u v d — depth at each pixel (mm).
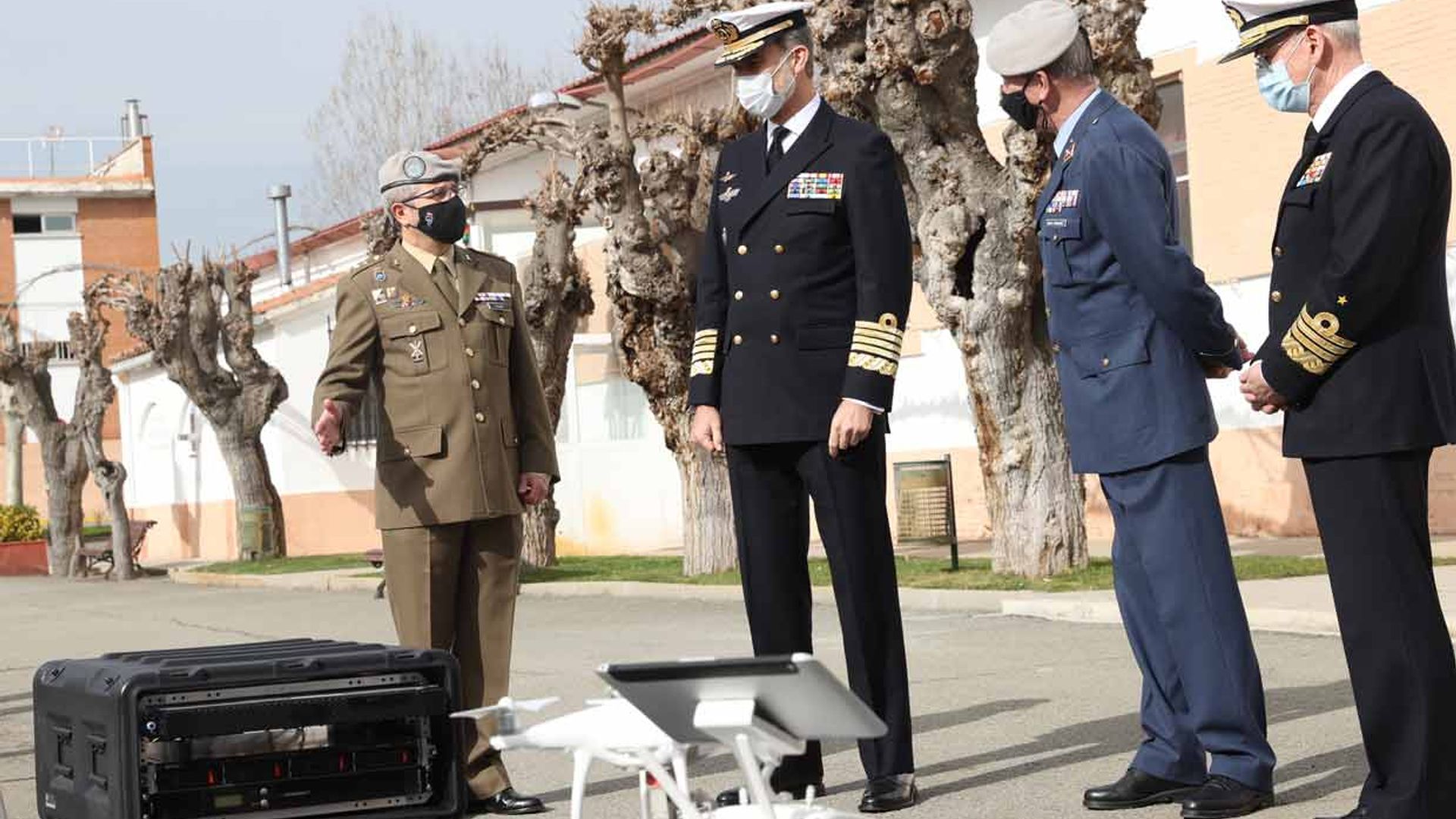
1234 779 5781
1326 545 5238
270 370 30219
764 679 3566
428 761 5547
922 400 23359
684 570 18844
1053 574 14789
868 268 6078
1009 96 6180
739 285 6305
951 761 7223
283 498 34156
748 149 6379
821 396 6164
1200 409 5887
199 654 5824
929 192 14680
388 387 6836
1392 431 5082
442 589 6840
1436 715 5129
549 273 21094
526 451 7062
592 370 30062
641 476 29734
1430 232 5070
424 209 6840
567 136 19562
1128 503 5992
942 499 17406
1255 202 18484
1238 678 5809
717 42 24484
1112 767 6848
